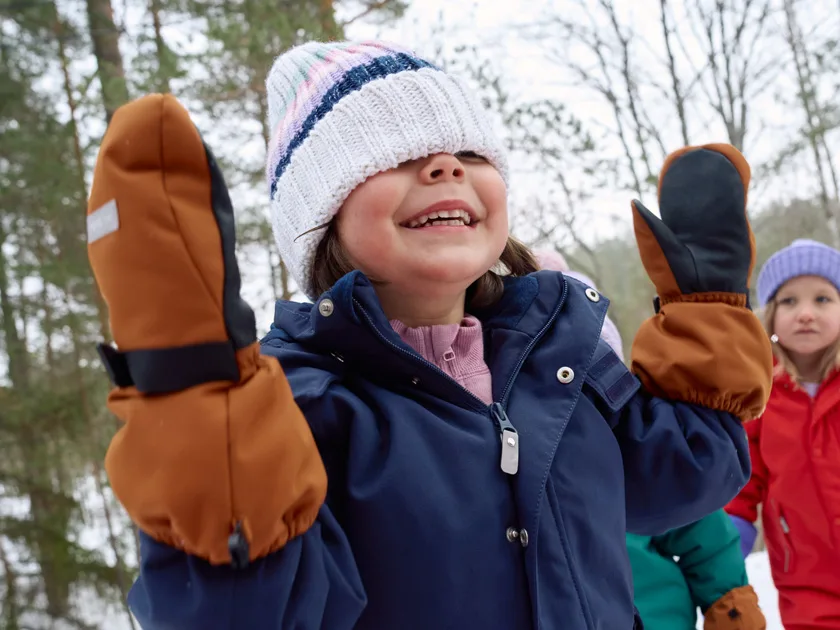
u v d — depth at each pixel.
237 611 0.61
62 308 7.39
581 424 1.02
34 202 6.50
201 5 5.84
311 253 1.06
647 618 1.60
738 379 1.06
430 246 0.94
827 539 2.09
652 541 1.75
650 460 1.08
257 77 5.33
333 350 0.91
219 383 0.64
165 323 0.62
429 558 0.81
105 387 7.03
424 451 0.85
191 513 0.61
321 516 0.75
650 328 1.16
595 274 8.66
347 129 1.00
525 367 1.05
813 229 9.68
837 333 2.23
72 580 6.30
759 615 1.66
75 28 6.02
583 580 0.92
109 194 0.63
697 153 1.19
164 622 0.62
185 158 0.64
